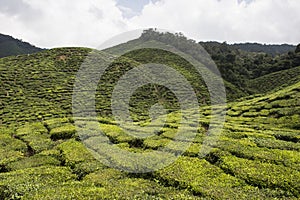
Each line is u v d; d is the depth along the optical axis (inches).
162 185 655.1
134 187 626.2
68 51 4001.0
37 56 3806.6
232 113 1991.9
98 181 662.5
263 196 560.7
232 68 4576.8
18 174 718.5
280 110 1808.6
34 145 1057.5
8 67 3351.4
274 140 1035.3
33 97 2667.3
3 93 2696.9
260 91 4266.7
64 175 723.4
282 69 4889.3
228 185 623.2
